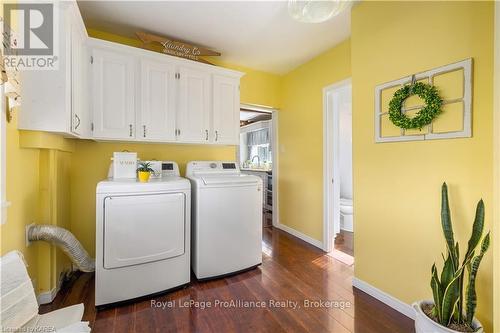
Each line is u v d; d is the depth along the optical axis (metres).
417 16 1.57
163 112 2.34
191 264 2.27
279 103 3.60
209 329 1.54
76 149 2.35
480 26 1.29
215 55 2.71
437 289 1.27
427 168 1.53
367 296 1.90
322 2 1.65
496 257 1.14
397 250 1.71
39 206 1.78
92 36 2.35
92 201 2.40
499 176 1.13
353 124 2.04
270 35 2.46
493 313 1.17
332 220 2.90
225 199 2.23
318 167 2.96
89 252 2.37
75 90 1.74
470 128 1.32
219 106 2.68
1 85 1.23
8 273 0.96
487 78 1.27
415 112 1.59
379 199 1.83
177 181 2.04
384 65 1.77
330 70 2.75
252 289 2.02
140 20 2.19
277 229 3.71
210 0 1.92
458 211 1.38
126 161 2.14
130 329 1.53
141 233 1.82
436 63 1.47
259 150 5.94
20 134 1.49
